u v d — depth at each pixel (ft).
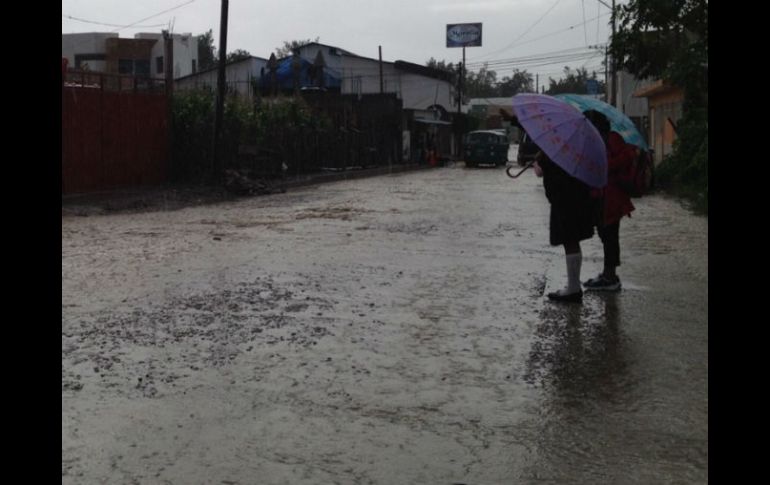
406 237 39.88
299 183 83.15
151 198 60.54
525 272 29.96
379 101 136.46
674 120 94.43
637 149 25.94
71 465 12.61
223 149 76.13
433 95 189.88
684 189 63.67
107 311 22.65
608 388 16.51
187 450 13.28
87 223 46.26
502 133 142.92
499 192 73.97
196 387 16.33
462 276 28.99
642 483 12.22
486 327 21.49
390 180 97.04
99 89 62.80
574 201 24.08
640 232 42.24
